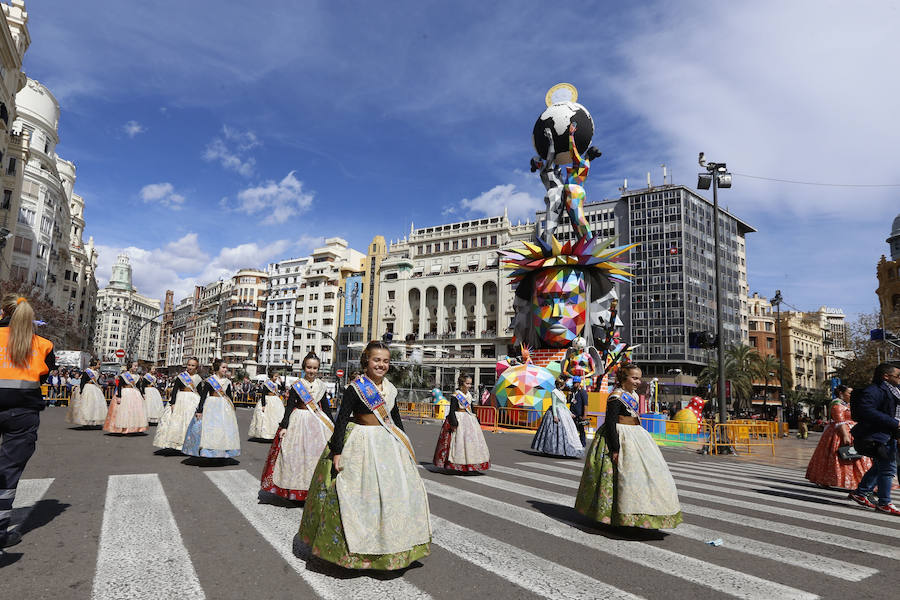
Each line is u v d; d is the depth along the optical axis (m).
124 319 178.25
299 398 6.11
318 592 3.38
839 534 5.23
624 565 4.07
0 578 3.45
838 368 42.75
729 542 4.79
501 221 73.19
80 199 77.25
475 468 8.56
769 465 12.09
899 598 3.52
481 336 69.81
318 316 95.06
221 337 119.06
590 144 25.72
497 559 4.13
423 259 79.19
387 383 4.12
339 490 3.67
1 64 31.12
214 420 8.20
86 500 5.72
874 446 6.57
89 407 14.33
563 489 7.39
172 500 5.82
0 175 32.75
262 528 4.81
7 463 4.07
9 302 4.21
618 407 5.03
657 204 70.38
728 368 53.31
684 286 66.56
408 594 3.38
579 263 23.45
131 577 3.52
